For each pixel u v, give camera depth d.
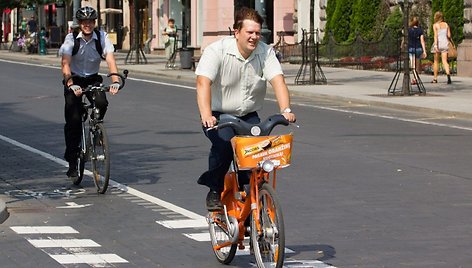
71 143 20.53
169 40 65.25
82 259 14.18
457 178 21.17
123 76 19.94
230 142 13.16
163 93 44.50
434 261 13.95
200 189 20.05
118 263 13.95
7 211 17.55
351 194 19.33
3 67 67.88
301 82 48.84
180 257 14.32
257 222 12.66
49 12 112.06
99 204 18.58
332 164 23.19
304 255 14.34
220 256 13.88
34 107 37.78
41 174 22.30
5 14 120.06
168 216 17.34
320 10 71.00
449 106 36.62
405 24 41.81
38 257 14.30
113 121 32.72
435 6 56.34
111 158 24.50
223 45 13.21
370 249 14.71
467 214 17.34
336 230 16.09
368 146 26.36
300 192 19.59
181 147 26.38
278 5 76.38
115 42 91.38
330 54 63.44
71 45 19.89
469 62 51.75
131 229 16.28
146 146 26.62
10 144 27.30
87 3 102.44
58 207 18.33
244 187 13.23
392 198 18.89
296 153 25.02
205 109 12.84
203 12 83.00
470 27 51.78
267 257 12.62
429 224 16.50
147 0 93.50
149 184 20.72
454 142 27.36
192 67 61.09
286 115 12.70
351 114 35.47
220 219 13.72
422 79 50.72
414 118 34.19
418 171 22.12
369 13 64.00
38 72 61.56
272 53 13.38
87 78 20.25
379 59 59.47
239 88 13.41
